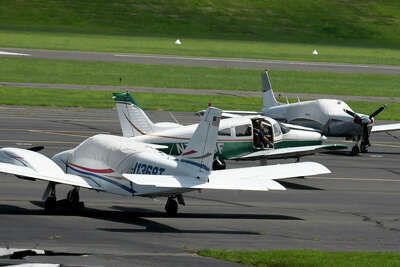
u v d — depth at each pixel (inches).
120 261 1931.6
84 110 6279.5
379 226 2674.7
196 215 2696.9
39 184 3213.6
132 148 2623.0
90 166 2672.2
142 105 6658.5
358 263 1940.2
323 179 3774.6
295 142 3951.8
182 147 3590.1
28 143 4463.6
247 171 2677.2
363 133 4719.5
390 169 4237.2
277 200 3125.0
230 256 2018.9
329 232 2513.5
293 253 2075.5
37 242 2122.3
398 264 1937.7
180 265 1911.9
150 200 2960.1
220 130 3668.8
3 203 2755.9
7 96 6752.0
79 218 2534.5
